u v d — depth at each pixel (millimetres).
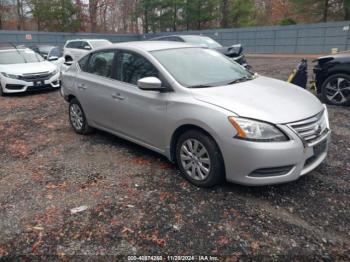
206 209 3113
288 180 3098
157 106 3750
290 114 3125
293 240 2654
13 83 8961
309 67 13797
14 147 5031
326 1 26031
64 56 16188
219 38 28594
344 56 6551
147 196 3385
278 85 3988
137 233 2801
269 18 38188
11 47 10727
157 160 4305
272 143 2965
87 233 2822
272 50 25844
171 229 2836
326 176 3693
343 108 6527
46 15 32312
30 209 3219
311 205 3131
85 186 3654
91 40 15492
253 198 3279
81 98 5102
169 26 37438
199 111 3301
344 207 3080
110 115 4566
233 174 3186
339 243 2605
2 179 3910
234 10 34406
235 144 3055
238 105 3195
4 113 7270
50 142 5195
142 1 37438
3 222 3018
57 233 2836
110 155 4543
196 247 2611
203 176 3453
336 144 4648
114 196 3410
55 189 3609
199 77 3854
